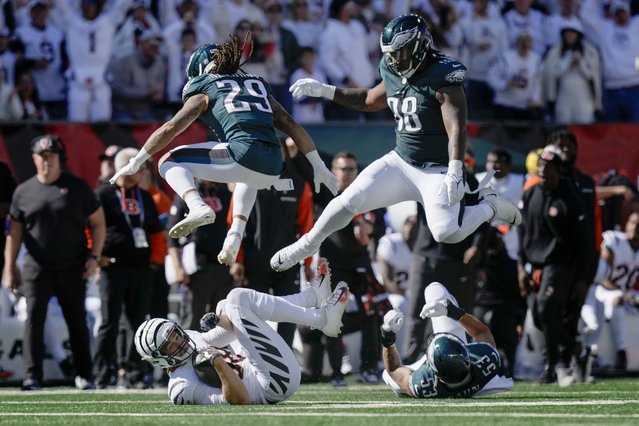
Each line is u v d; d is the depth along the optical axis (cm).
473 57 4591
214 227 3098
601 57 4712
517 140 3925
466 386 2220
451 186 2102
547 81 4562
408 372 2280
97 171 3716
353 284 3184
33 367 3002
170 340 2098
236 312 2130
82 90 4175
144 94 4250
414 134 2206
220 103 2069
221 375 2075
